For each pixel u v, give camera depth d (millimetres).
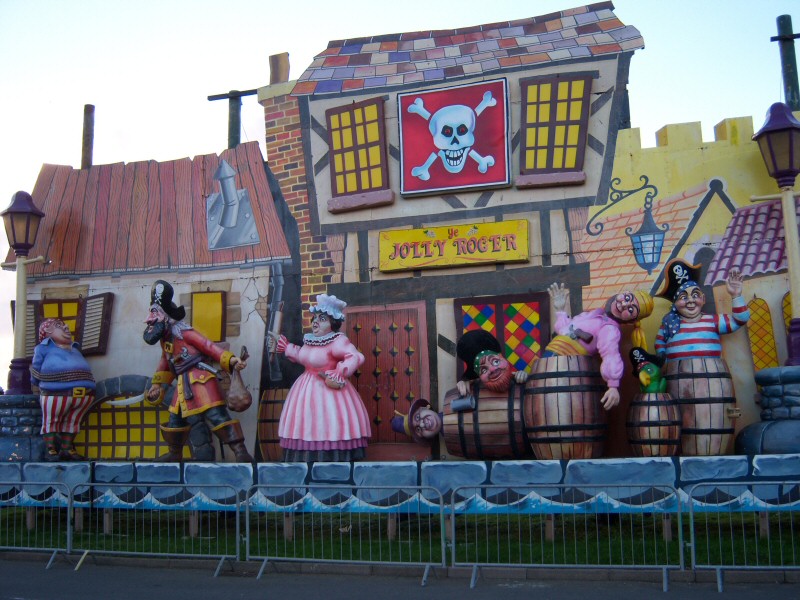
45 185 13055
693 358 9164
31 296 12773
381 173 11102
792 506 7570
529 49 10945
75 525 10484
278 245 11625
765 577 7133
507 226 10531
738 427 9562
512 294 10453
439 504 8375
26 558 9062
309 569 8102
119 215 12633
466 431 9477
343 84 11547
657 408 8828
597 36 10742
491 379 9375
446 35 11648
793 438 8570
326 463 9047
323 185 11484
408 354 10742
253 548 8930
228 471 9367
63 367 11453
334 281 11250
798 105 10578
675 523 9086
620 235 10211
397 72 11375
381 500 8523
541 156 10508
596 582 7324
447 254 10711
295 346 10422
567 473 8273
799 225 9516
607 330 9203
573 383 9047
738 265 9719
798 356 9070
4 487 10000
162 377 11094
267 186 11820
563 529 8047
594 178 10391
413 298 10836
